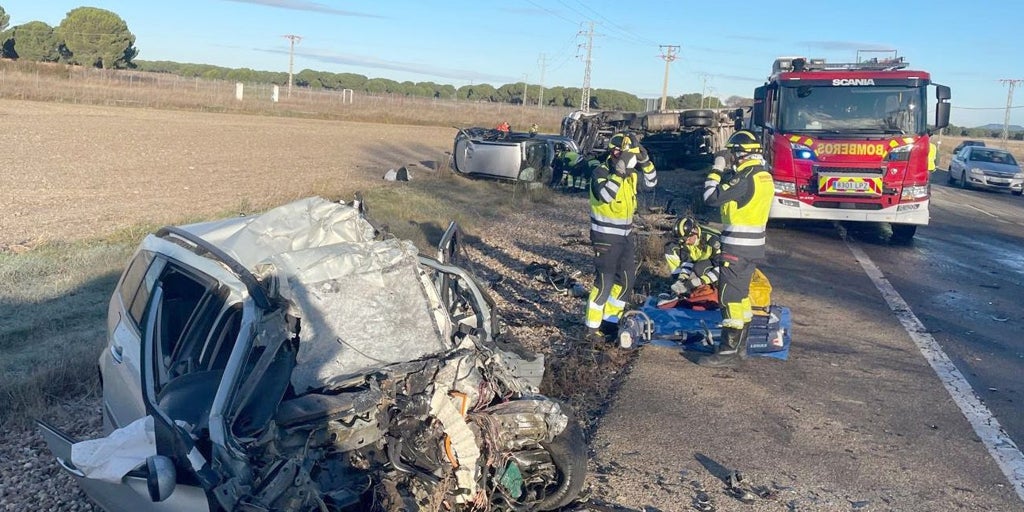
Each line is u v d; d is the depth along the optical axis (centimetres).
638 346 786
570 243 1321
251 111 5269
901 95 1424
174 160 2283
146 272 470
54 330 729
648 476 522
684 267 887
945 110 1395
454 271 526
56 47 8894
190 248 457
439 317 466
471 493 399
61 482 487
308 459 360
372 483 372
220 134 3331
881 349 813
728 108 3344
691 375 719
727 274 733
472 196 1792
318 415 365
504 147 1955
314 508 350
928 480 531
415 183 1936
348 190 1705
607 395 665
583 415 621
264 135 3434
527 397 453
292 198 1573
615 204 753
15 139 2538
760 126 1645
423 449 392
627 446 566
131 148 2523
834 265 1252
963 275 1230
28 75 5834
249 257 451
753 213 722
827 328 884
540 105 9525
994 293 1107
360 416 379
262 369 386
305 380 404
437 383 419
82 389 616
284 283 424
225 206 1457
